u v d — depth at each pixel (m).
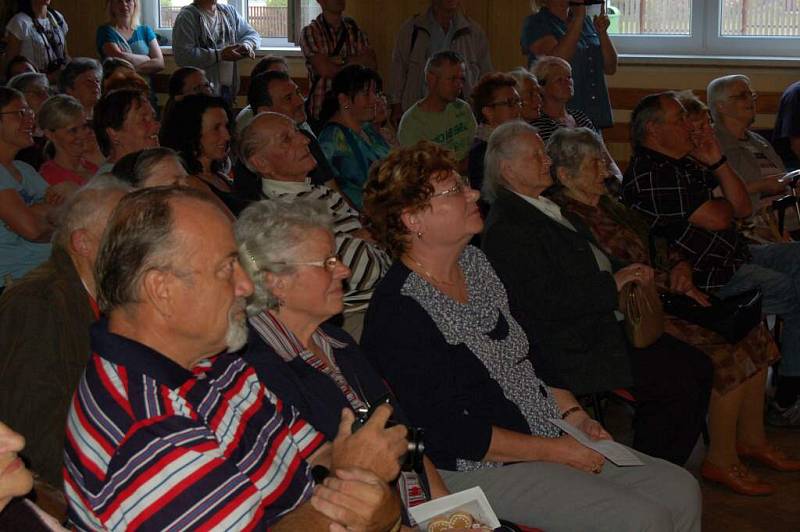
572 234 3.19
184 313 1.61
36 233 3.64
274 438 1.81
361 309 3.05
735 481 3.62
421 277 2.57
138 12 7.57
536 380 2.75
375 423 1.79
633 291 3.31
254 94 4.68
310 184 3.47
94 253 2.26
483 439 2.48
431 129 5.22
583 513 2.45
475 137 4.68
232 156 4.78
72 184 3.71
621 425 4.11
